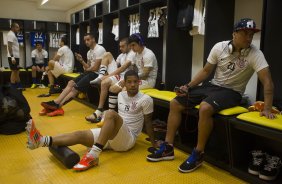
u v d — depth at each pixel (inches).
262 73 76.2
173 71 133.8
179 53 134.6
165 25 143.5
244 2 110.5
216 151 92.1
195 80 90.6
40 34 283.0
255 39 106.6
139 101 93.9
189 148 94.1
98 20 215.6
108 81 133.1
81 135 84.7
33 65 263.1
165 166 84.0
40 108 163.6
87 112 155.7
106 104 142.6
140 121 97.3
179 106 88.0
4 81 248.2
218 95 81.4
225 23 111.8
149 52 127.3
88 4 243.8
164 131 112.3
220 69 87.9
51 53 293.7
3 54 271.7
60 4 269.3
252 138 84.2
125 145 92.2
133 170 80.4
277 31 92.0
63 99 150.1
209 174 79.3
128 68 137.9
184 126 97.2
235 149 79.4
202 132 80.3
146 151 96.0
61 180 73.1
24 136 109.5
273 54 91.8
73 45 263.9
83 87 153.7
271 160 76.5
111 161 86.5
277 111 77.8
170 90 133.6
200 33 121.6
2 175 75.3
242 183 74.5
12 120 112.3
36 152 92.4
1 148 95.6
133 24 166.9
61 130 119.6
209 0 106.6
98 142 81.8
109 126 82.2
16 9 282.2
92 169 80.4
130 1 160.7
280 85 91.7
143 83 123.6
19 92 116.3
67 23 290.8
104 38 195.9
